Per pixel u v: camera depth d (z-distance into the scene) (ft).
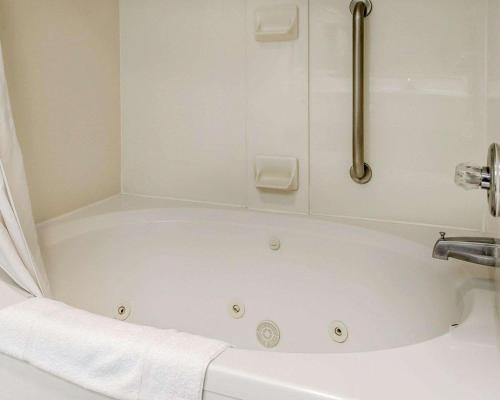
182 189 6.13
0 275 4.05
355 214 5.24
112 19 6.09
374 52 4.91
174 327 5.57
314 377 2.46
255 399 2.47
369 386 2.38
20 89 4.99
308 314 5.06
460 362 2.57
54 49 5.34
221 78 5.70
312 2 5.09
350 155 5.16
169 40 5.93
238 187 5.79
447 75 4.67
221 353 2.71
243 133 5.66
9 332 3.20
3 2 4.76
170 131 6.09
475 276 3.75
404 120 4.90
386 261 4.57
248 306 5.34
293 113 5.36
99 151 6.05
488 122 4.46
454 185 4.79
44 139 5.30
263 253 5.26
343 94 5.10
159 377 2.69
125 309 5.49
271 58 5.37
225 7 5.55
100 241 5.36
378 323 4.62
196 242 5.52
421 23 4.70
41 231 5.06
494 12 4.12
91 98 5.88
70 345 2.98
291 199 5.50
